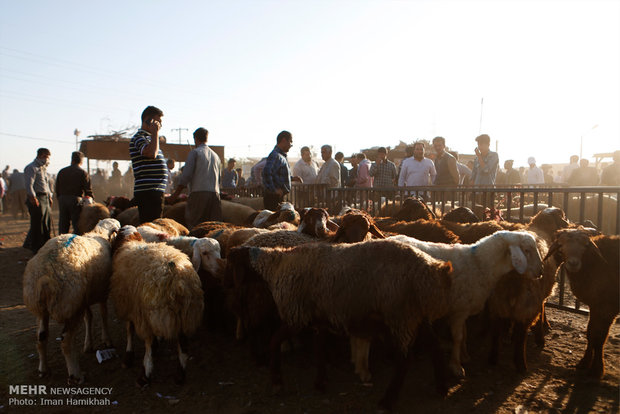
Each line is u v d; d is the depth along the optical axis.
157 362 4.50
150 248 4.18
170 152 17.52
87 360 4.57
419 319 3.51
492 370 4.22
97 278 4.32
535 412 3.46
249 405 3.65
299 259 3.81
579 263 3.87
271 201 8.04
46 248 4.06
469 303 4.04
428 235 5.27
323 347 3.94
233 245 5.41
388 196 8.36
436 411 3.51
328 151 10.71
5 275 8.45
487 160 8.29
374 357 4.52
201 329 5.41
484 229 5.13
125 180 20.89
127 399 3.78
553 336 5.02
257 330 4.29
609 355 4.44
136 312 3.86
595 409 3.48
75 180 9.22
